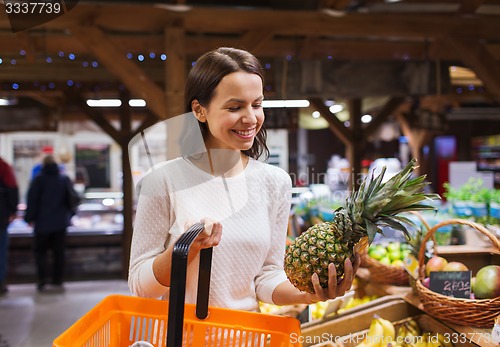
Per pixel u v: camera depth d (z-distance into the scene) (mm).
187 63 5605
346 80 5375
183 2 4688
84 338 1102
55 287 5793
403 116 9039
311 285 1180
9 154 8516
